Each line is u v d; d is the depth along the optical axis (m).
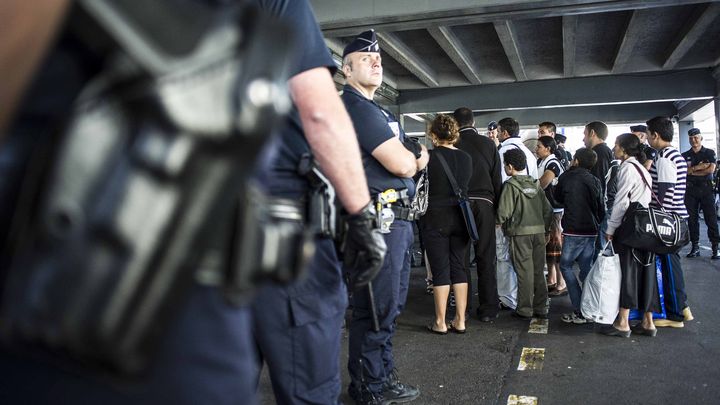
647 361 4.52
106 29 0.49
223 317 0.72
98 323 0.48
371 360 3.56
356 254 1.76
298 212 1.03
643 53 16.78
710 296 6.86
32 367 0.65
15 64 0.50
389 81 18.59
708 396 3.80
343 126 1.67
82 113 0.51
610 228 5.09
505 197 5.71
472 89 19.22
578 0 9.57
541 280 5.88
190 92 0.49
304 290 1.87
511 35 13.03
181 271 0.51
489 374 4.27
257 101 0.50
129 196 0.48
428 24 10.61
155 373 0.66
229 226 0.66
